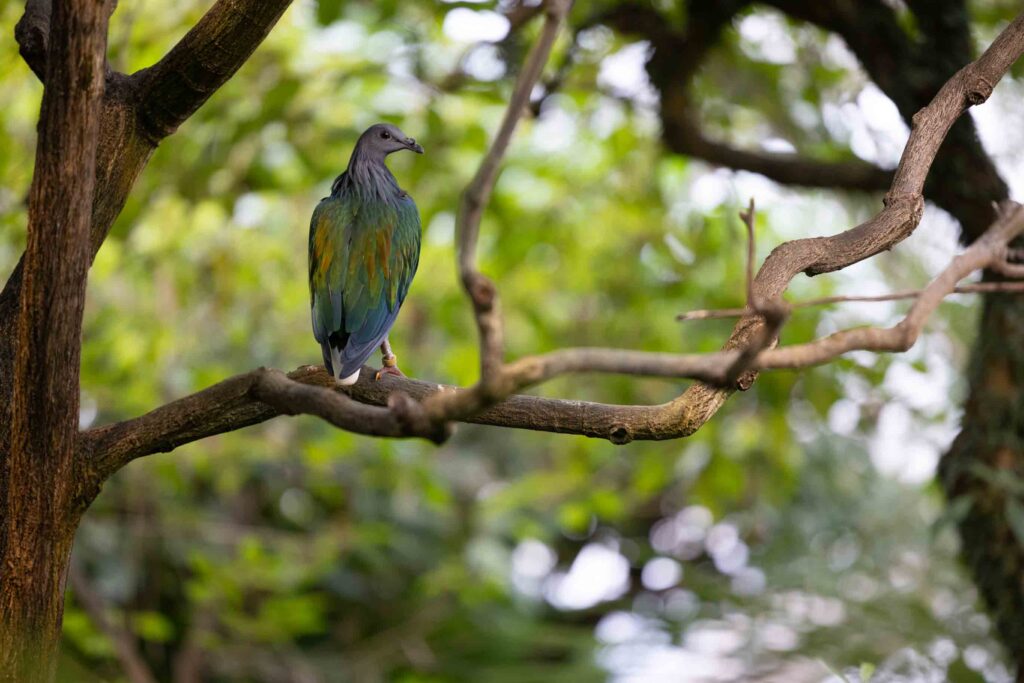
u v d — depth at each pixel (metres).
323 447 11.68
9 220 9.55
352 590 15.88
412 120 10.93
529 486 13.90
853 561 14.49
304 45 11.53
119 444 4.06
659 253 12.45
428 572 15.77
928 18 7.71
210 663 14.20
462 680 16.17
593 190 12.76
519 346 14.30
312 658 15.13
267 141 11.06
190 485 13.80
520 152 13.07
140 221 10.77
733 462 12.19
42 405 3.88
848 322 12.34
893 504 15.06
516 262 11.74
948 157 7.37
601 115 12.25
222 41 4.45
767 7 9.56
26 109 10.86
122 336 11.69
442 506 12.59
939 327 12.30
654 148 11.91
